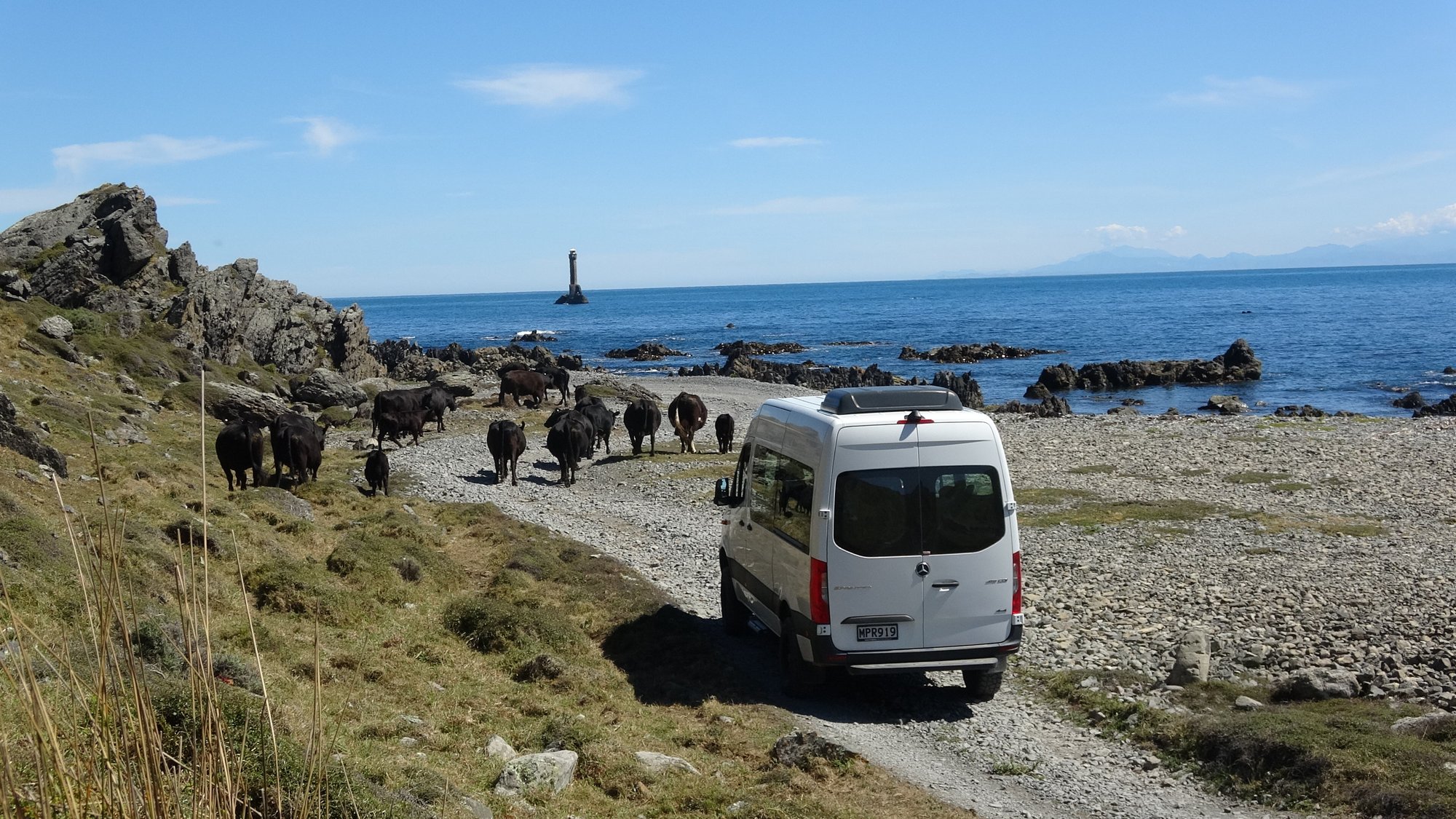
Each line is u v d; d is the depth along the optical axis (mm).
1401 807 7828
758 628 15305
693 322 183750
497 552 18719
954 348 96875
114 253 48094
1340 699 11047
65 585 9617
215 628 10344
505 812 7574
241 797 4883
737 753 9883
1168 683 12031
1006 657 11336
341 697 9484
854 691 12312
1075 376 72500
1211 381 70938
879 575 10992
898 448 11156
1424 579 16297
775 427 13453
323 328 61219
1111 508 24406
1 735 3602
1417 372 71062
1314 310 155250
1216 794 9047
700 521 24453
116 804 3648
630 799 8359
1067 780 9445
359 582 14398
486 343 136625
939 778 9539
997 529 11219
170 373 40406
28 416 22047
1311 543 19859
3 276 41125
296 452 23422
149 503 15305
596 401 35188
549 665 11828
